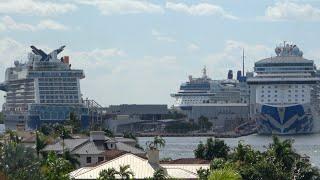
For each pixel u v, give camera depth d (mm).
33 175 197000
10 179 178000
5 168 193750
